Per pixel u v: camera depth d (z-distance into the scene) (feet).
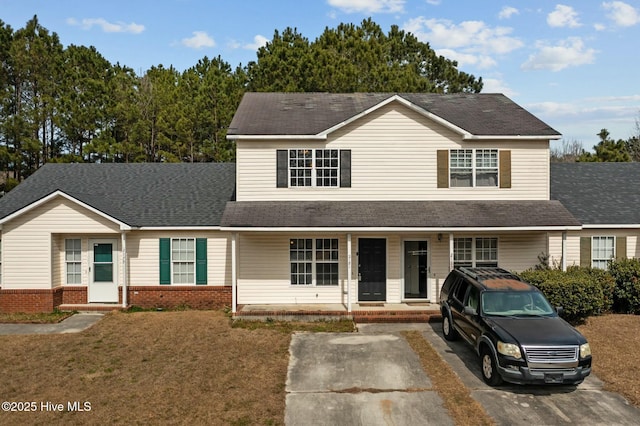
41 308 51.13
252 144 52.70
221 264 54.24
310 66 96.63
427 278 53.26
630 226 53.47
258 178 52.75
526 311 33.35
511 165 53.88
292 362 35.24
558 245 54.13
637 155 147.13
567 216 50.19
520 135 52.60
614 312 49.83
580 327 43.70
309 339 41.19
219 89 114.73
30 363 35.22
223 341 40.55
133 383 31.22
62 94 106.93
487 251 53.78
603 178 63.72
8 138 96.22
